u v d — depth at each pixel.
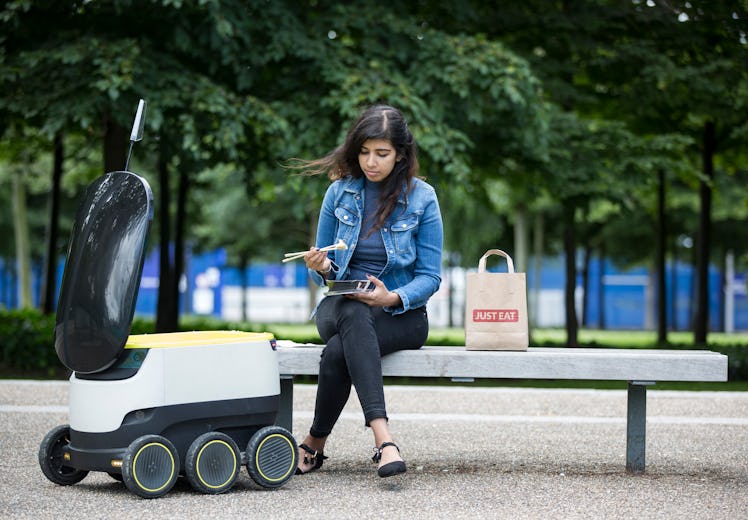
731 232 29.22
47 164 21.19
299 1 11.85
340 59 11.15
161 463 4.38
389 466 4.37
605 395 9.05
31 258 35.97
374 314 4.89
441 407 8.17
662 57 12.74
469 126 12.06
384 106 4.99
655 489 4.71
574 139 13.22
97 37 10.41
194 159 11.31
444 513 4.11
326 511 4.12
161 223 14.48
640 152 13.19
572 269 14.30
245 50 10.85
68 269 4.57
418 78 11.09
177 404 4.42
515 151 13.16
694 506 4.30
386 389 9.35
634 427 5.18
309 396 8.70
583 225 28.05
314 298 33.94
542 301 46.72
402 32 11.52
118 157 11.72
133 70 10.00
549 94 12.94
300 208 11.20
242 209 27.38
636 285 45.81
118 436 4.36
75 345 4.44
